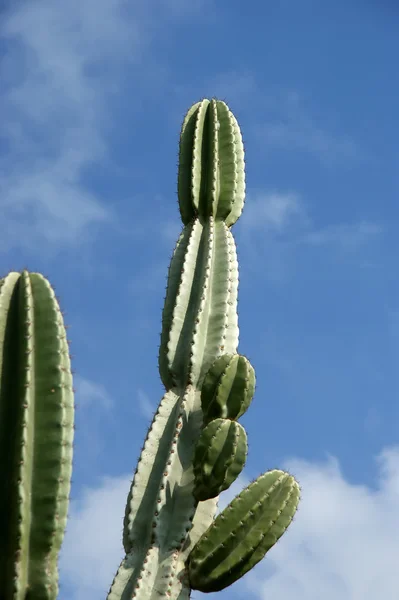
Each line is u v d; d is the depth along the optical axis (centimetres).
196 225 676
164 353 616
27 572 401
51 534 405
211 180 692
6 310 439
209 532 523
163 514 530
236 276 651
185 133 723
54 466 413
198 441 539
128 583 512
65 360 431
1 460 413
